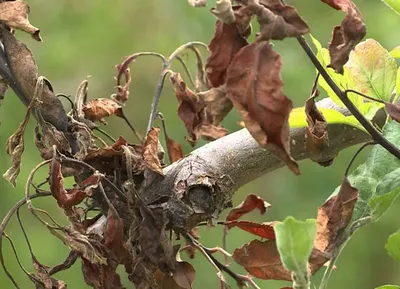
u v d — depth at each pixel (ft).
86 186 3.25
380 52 3.29
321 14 8.70
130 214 3.33
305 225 2.93
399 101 3.38
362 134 3.34
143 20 8.70
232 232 7.92
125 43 8.64
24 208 7.61
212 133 3.53
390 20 8.11
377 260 8.39
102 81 8.57
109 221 3.25
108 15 8.73
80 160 3.31
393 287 3.37
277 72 2.91
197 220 3.31
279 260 3.30
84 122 3.46
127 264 3.27
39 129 3.35
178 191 3.30
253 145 3.34
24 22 3.24
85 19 8.74
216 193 3.32
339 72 3.04
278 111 2.90
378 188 3.32
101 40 8.65
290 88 7.94
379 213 3.29
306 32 2.94
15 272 7.35
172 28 8.61
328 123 3.25
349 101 3.14
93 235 3.28
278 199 8.45
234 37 3.02
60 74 8.57
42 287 3.31
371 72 3.28
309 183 8.39
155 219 3.28
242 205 3.52
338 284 8.39
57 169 3.23
